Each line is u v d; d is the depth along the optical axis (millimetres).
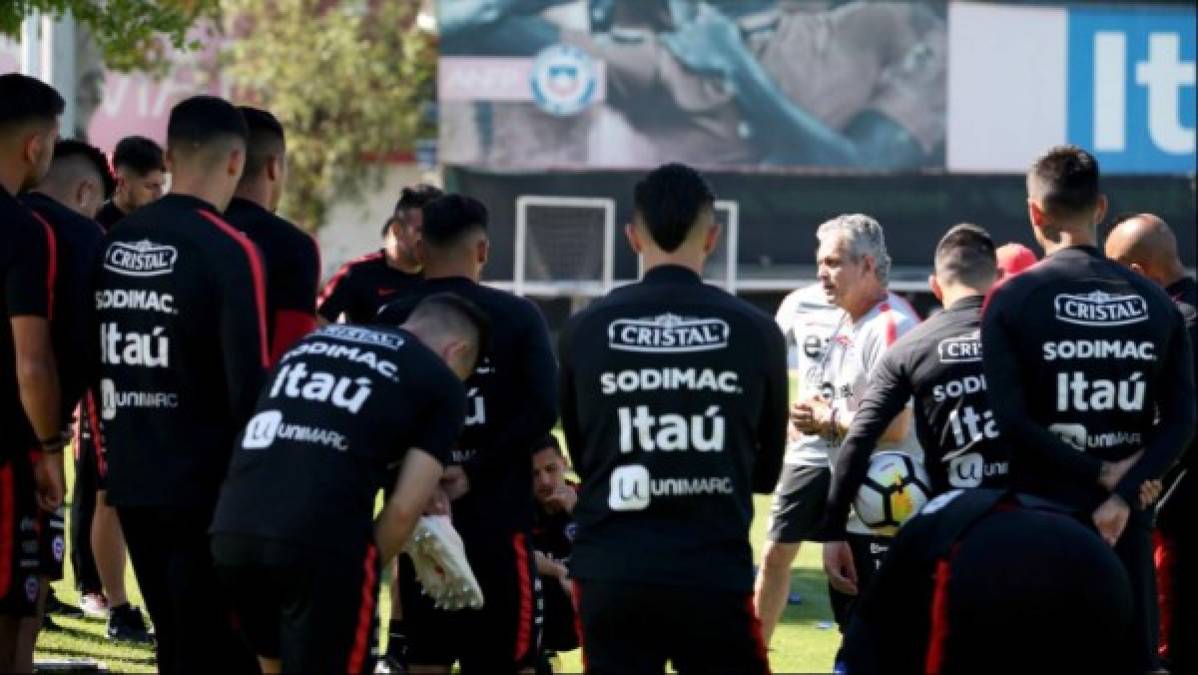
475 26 77938
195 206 15742
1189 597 20531
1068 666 13094
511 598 17391
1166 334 16203
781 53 77188
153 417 15547
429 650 17547
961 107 77562
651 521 14883
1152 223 20766
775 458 15531
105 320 15781
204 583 15672
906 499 18531
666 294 15164
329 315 23766
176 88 80500
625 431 14930
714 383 14883
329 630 14367
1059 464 15805
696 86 77438
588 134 77875
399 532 14688
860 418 17953
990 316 16219
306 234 17156
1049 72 77812
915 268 78438
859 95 77375
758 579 23828
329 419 14547
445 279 17688
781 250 78375
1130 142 78312
